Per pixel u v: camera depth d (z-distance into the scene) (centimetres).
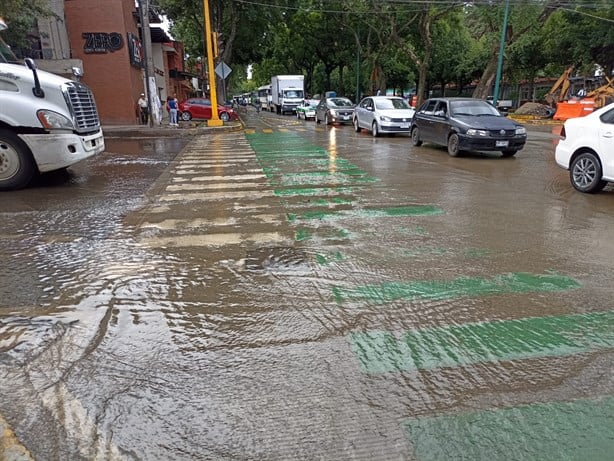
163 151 1420
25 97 763
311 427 245
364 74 4844
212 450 229
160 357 307
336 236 557
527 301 385
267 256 488
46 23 2178
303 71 6338
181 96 4788
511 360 304
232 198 760
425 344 323
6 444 232
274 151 1386
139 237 552
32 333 335
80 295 395
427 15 2964
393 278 431
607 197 766
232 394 271
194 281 425
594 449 230
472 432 242
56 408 257
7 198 753
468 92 6247
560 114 2833
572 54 3419
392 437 238
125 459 223
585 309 372
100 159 1239
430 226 596
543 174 997
